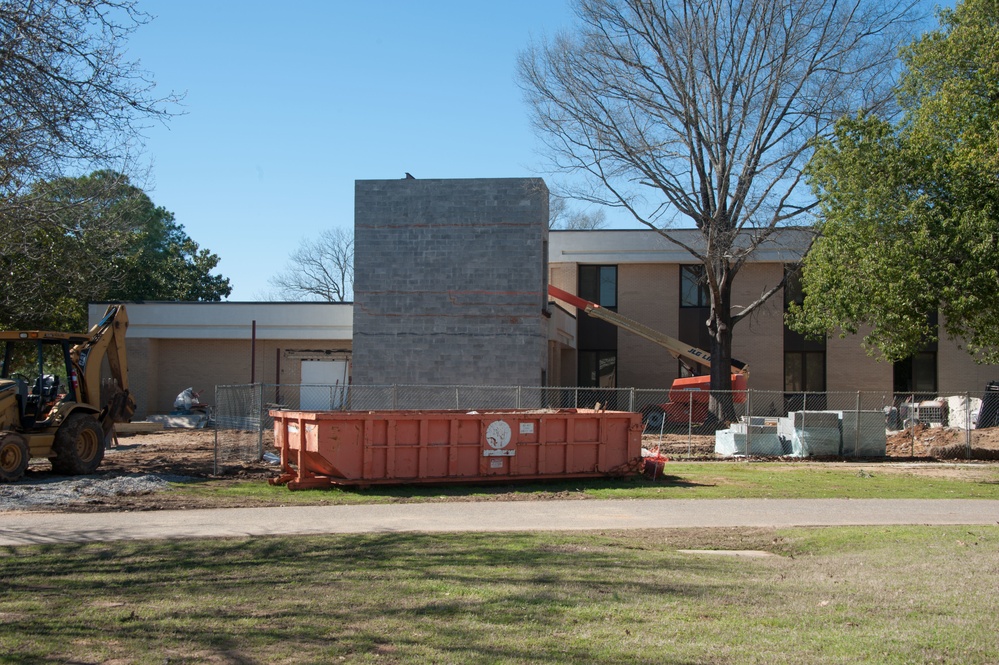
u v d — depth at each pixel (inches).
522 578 372.8
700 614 309.3
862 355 1612.9
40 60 458.3
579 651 263.9
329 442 674.8
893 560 421.7
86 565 406.0
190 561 415.5
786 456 1025.5
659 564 409.7
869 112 1206.9
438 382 1234.0
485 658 257.8
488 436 714.2
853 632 284.4
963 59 915.4
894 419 1363.2
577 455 745.6
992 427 1198.9
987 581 366.0
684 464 938.7
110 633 287.4
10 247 721.0
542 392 1255.5
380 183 1254.3
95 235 953.5
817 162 962.7
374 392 1233.4
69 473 744.3
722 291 1346.0
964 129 869.2
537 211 1227.2
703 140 1295.5
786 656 257.1
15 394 719.1
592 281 1668.3
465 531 512.7
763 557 437.4
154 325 1510.8
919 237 831.7
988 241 805.9
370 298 1247.5
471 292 1234.0
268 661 257.1
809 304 1027.9
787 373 1630.2
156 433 1259.8
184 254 2773.1
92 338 798.5
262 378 1526.8
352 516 565.0
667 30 1268.5
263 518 553.6
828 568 402.9
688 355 1398.9
